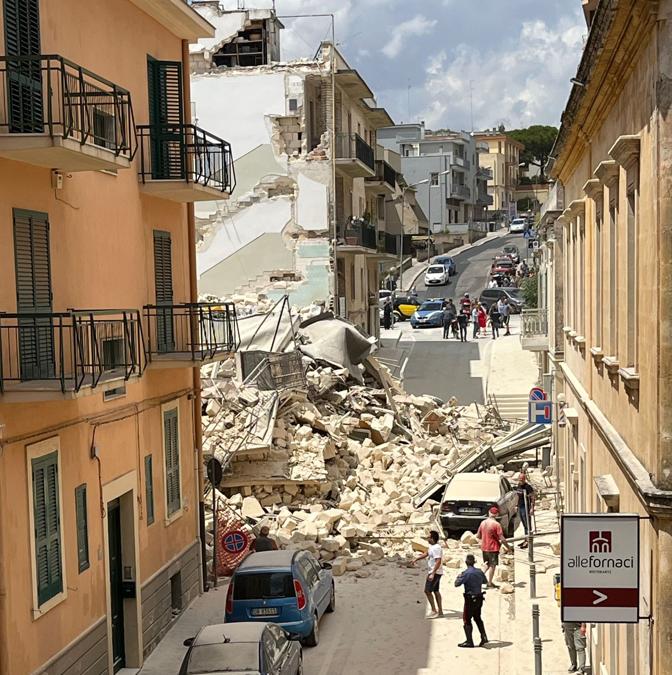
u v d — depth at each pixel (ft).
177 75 66.69
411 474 99.86
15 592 44.34
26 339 46.19
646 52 33.73
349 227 150.82
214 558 74.28
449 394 146.30
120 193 59.36
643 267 34.76
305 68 145.07
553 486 102.83
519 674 55.26
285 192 145.59
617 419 43.19
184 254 71.87
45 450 47.62
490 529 71.97
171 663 59.00
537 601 67.82
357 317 166.61
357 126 167.32
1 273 44.45
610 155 40.37
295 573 59.82
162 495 64.80
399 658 58.59
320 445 92.68
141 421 61.31
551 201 97.04
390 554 80.84
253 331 116.16
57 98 49.49
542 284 124.06
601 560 33.63
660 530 31.81
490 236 403.34
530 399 100.48
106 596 54.80
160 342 65.46
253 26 149.69
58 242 50.31
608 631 45.21
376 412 115.75
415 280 299.79
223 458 85.46
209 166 68.80
